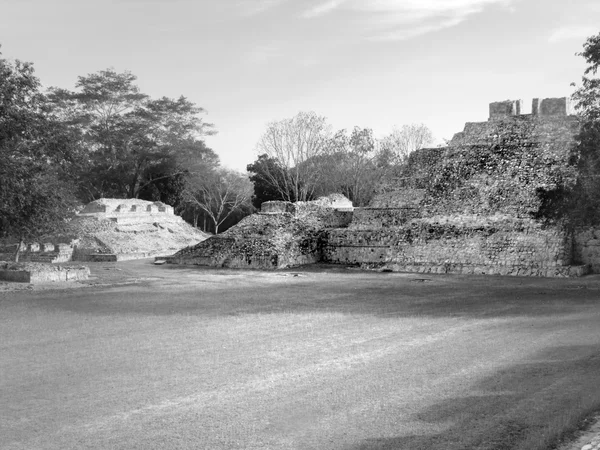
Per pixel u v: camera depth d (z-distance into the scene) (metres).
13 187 32.59
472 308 25.48
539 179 43.97
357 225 51.03
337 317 23.61
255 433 11.32
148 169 86.00
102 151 83.50
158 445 10.84
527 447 9.98
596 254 40.12
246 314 24.50
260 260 47.72
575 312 23.80
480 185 45.94
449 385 14.03
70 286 34.66
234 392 13.80
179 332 20.72
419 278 38.34
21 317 23.84
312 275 41.41
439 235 43.56
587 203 31.19
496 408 12.36
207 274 42.53
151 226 70.00
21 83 33.69
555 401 12.59
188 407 12.81
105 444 10.91
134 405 12.97
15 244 58.47
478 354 16.95
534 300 27.64
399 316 23.67
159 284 36.12
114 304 27.50
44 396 13.62
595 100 31.42
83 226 63.28
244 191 93.19
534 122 48.47
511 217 42.47
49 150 35.50
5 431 11.57
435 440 10.80
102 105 86.06
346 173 76.50
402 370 15.42
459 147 49.53
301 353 17.48
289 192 81.19
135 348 18.25
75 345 18.70
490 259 40.62
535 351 17.08
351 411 12.42
